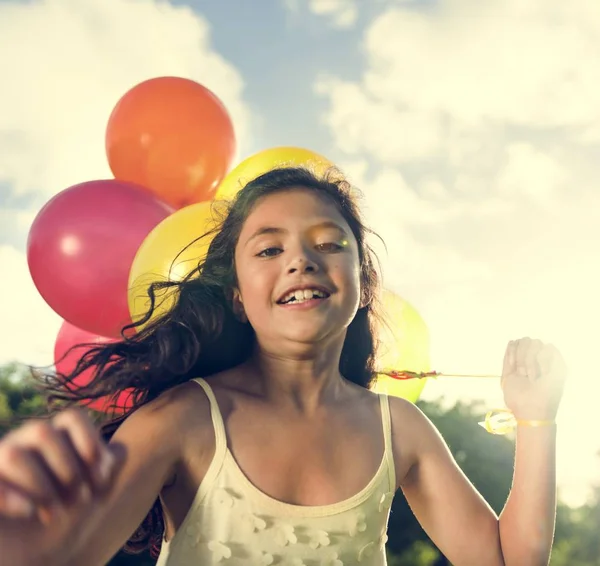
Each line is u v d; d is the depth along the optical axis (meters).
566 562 11.30
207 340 1.58
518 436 1.55
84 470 0.81
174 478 1.35
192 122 2.85
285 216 1.47
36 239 2.52
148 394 1.56
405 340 2.11
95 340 2.62
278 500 1.33
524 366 1.58
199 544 1.32
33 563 0.92
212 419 1.36
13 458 0.79
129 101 2.92
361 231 1.74
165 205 2.62
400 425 1.55
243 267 1.48
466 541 1.53
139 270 2.12
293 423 1.41
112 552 1.17
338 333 1.45
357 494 1.39
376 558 1.42
